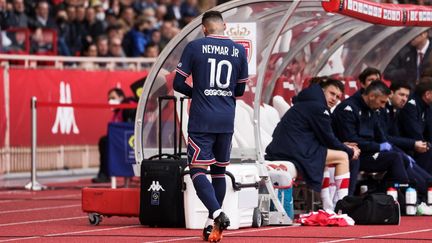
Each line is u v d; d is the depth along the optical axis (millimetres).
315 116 43938
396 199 46969
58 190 63750
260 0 41844
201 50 36906
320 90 44781
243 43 43562
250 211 40812
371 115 47750
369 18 44469
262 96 51094
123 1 88312
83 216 47688
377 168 47750
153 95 43281
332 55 53906
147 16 87438
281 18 43781
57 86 70875
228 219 35781
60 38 78438
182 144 43500
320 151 43969
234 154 42125
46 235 38875
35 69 69688
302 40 50375
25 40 74188
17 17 76188
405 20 47406
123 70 74688
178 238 37344
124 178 66000
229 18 43469
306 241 36188
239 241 36219
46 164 70812
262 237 37500
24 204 54219
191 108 37000
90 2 84250
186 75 37000
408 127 50406
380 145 47625
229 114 37125
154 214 40531
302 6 45062
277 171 42688
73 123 72375
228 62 37125
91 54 77500
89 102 72750
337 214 42594
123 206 42156
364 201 42344
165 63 43156
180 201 40281
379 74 48906
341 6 41969
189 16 96312
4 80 67938
